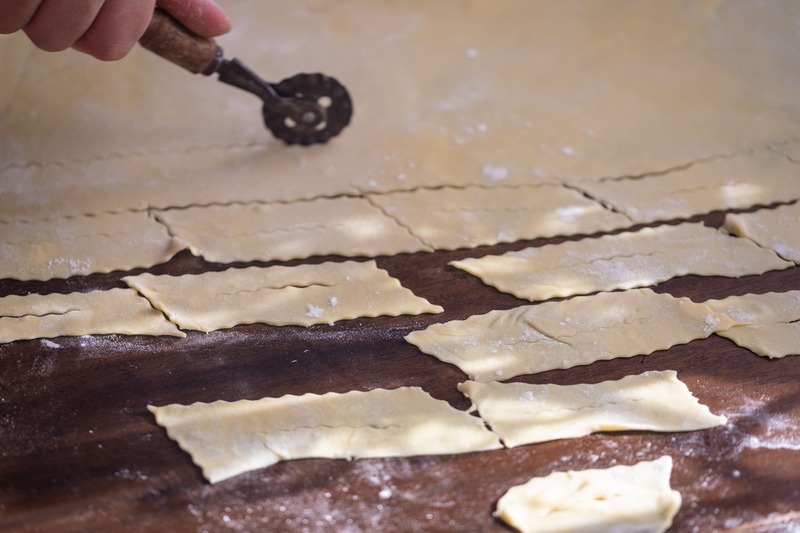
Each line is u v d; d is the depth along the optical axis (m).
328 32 0.91
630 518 0.61
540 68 0.88
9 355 0.67
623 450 0.63
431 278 0.72
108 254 0.73
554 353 0.67
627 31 0.91
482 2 0.94
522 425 0.64
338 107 0.79
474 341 0.68
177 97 0.85
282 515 0.61
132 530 0.61
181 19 0.73
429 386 0.66
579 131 0.82
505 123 0.83
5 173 0.78
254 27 0.91
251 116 0.83
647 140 0.81
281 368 0.67
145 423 0.65
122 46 0.70
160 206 0.76
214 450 0.63
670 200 0.77
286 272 0.72
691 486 0.62
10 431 0.64
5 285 0.71
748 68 0.87
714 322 0.68
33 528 0.61
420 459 0.63
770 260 0.72
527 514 0.61
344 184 0.78
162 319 0.69
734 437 0.64
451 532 0.61
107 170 0.79
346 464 0.63
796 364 0.67
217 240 0.74
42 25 0.68
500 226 0.75
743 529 0.61
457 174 0.78
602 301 0.70
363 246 0.73
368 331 0.69
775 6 0.91
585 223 0.75
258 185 0.77
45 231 0.74
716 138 0.81
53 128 0.82
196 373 0.67
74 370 0.67
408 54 0.89
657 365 0.67
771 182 0.78
